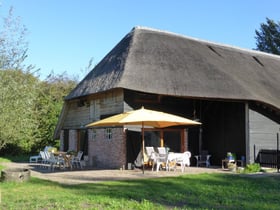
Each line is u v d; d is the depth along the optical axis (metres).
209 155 21.14
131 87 18.02
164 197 10.77
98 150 21.66
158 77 19.16
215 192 11.70
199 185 12.89
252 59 27.20
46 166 21.45
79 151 22.53
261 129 20.81
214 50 25.45
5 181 13.27
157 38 23.22
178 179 14.34
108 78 20.03
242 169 18.59
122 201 9.87
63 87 37.47
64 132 27.06
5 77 12.48
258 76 23.75
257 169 18.08
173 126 20.88
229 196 11.11
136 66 19.56
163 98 20.66
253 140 20.42
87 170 18.91
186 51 22.73
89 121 23.12
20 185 12.62
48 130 30.47
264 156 20.22
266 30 55.56
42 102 29.88
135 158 19.38
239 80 21.14
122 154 19.14
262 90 21.48
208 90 19.16
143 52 20.92
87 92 21.48
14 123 12.57
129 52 20.70
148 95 20.14
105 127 21.02
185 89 18.80
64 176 15.92
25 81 13.48
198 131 22.06
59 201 9.70
